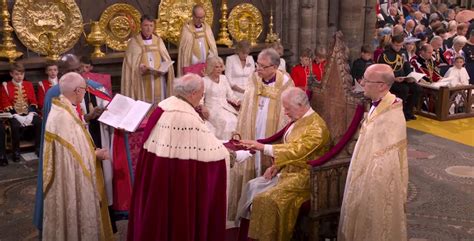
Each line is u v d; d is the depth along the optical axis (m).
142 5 8.92
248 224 4.56
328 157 4.17
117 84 8.48
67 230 4.11
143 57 7.62
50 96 4.20
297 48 10.20
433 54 10.17
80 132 4.11
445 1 16.47
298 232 4.41
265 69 4.89
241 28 9.84
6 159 6.94
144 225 3.69
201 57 8.27
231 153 4.36
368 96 3.92
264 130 5.01
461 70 9.62
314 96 4.69
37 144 7.20
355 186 3.89
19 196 5.97
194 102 3.79
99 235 4.23
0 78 7.63
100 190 4.34
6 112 7.13
